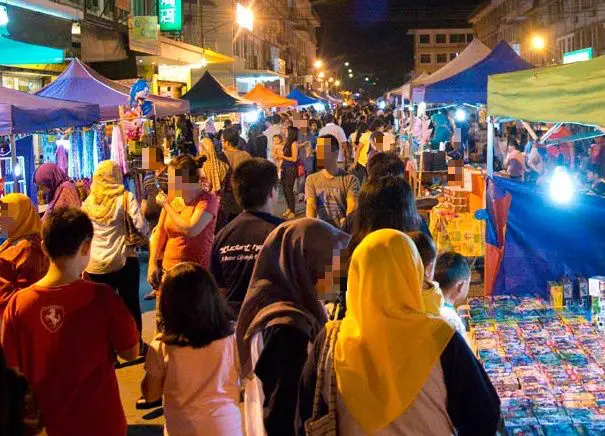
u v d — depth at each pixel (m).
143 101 11.58
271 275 3.21
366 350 2.46
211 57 27.14
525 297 6.61
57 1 14.84
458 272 4.17
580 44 40.22
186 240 5.70
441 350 2.42
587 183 9.41
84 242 3.58
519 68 12.05
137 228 6.57
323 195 6.72
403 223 3.62
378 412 2.42
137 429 5.51
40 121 7.62
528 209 6.72
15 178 8.22
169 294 3.79
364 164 14.71
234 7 36.97
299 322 3.05
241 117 23.95
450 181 9.15
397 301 2.44
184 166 5.62
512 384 4.64
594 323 5.80
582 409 4.32
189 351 3.77
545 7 47.06
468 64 13.23
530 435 4.13
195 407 3.77
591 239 6.44
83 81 11.75
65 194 6.84
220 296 3.88
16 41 10.62
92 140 11.79
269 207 4.35
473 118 20.06
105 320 3.59
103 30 16.50
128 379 6.55
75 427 3.49
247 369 3.27
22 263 4.35
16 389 1.92
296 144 15.53
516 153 11.74
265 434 3.28
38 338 3.47
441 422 2.44
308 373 2.68
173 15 23.09
